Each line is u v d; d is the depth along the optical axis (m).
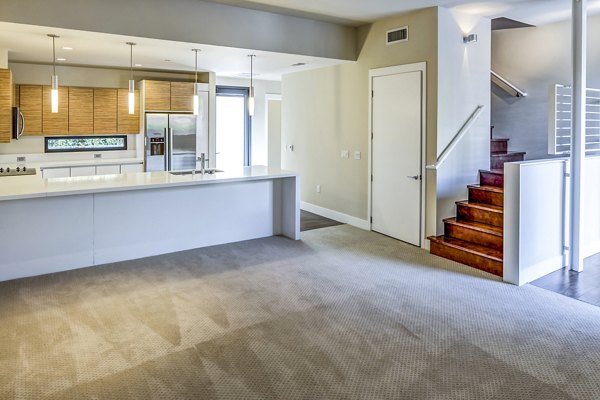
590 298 3.99
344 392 2.55
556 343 3.15
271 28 5.61
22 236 4.40
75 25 4.44
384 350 3.04
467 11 5.48
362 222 6.70
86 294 4.01
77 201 4.67
